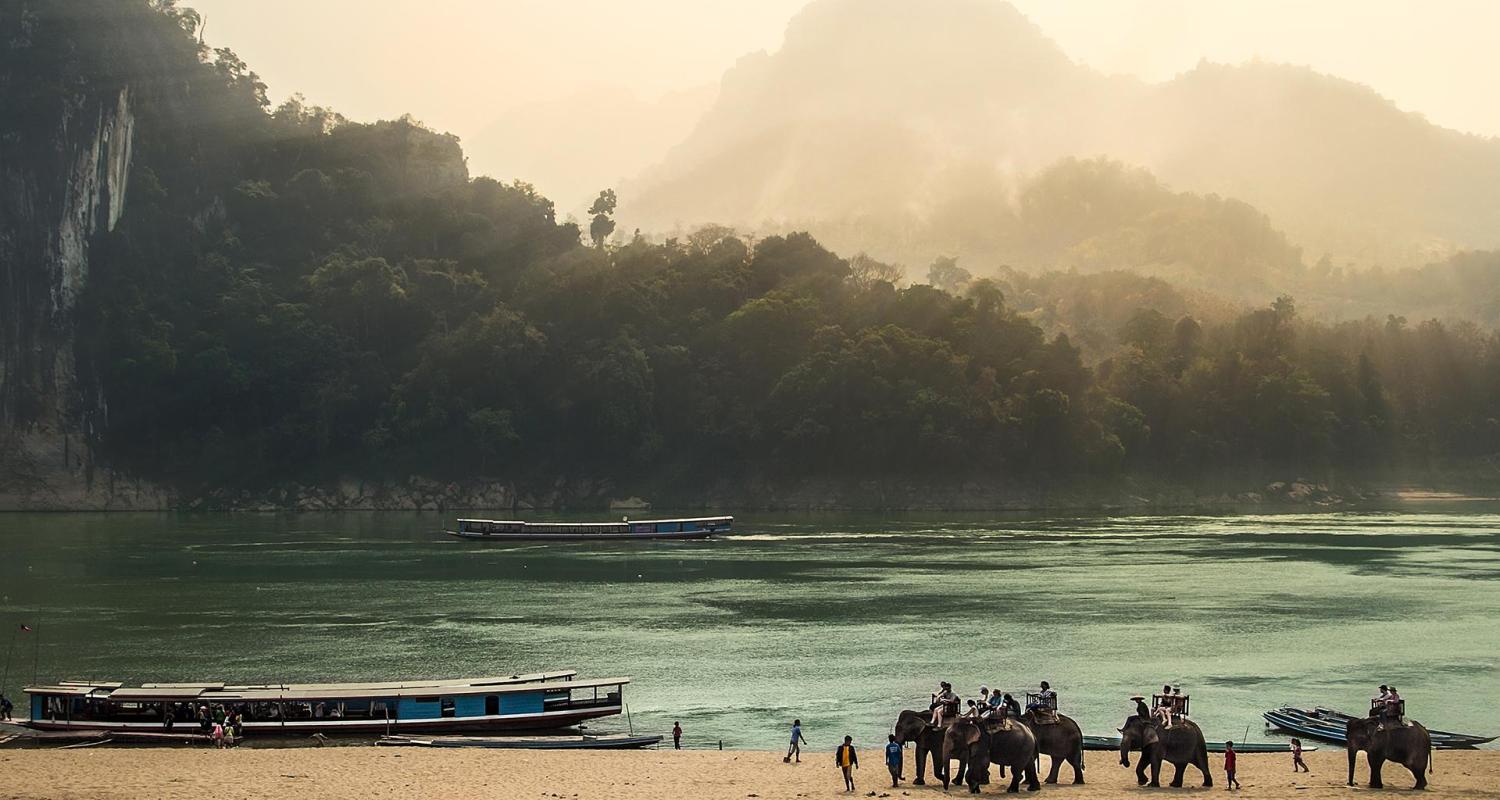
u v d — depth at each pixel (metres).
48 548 174.62
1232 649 94.81
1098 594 123.69
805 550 170.75
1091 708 76.62
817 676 86.50
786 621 109.19
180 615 114.06
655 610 116.31
